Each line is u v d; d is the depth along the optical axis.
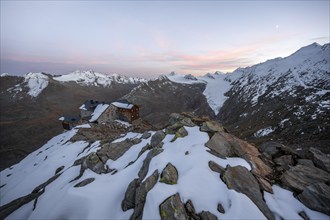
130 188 17.81
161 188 14.48
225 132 22.14
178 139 21.52
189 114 30.81
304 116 101.88
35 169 47.34
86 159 27.27
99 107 88.19
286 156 18.75
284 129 97.69
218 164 16.66
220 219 12.18
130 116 76.19
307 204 13.38
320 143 59.12
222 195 13.72
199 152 18.08
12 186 43.94
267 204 13.52
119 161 26.11
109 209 17.69
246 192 14.08
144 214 13.50
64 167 39.31
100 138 50.22
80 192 20.36
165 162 17.75
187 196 13.72
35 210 21.92
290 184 15.19
